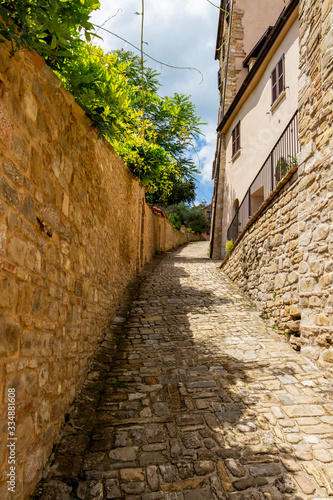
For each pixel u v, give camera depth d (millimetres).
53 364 3061
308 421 3566
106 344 5520
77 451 3082
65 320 3482
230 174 14516
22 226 2334
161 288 9414
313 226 4945
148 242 14414
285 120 9031
